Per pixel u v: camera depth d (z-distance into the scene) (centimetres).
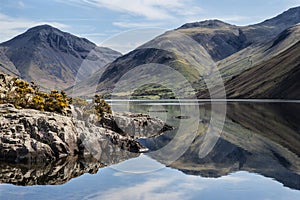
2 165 3362
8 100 4719
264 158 3819
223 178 2897
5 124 3775
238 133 5834
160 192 2480
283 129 6278
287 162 3625
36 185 2656
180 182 2736
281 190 2577
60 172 3086
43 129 3841
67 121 4112
